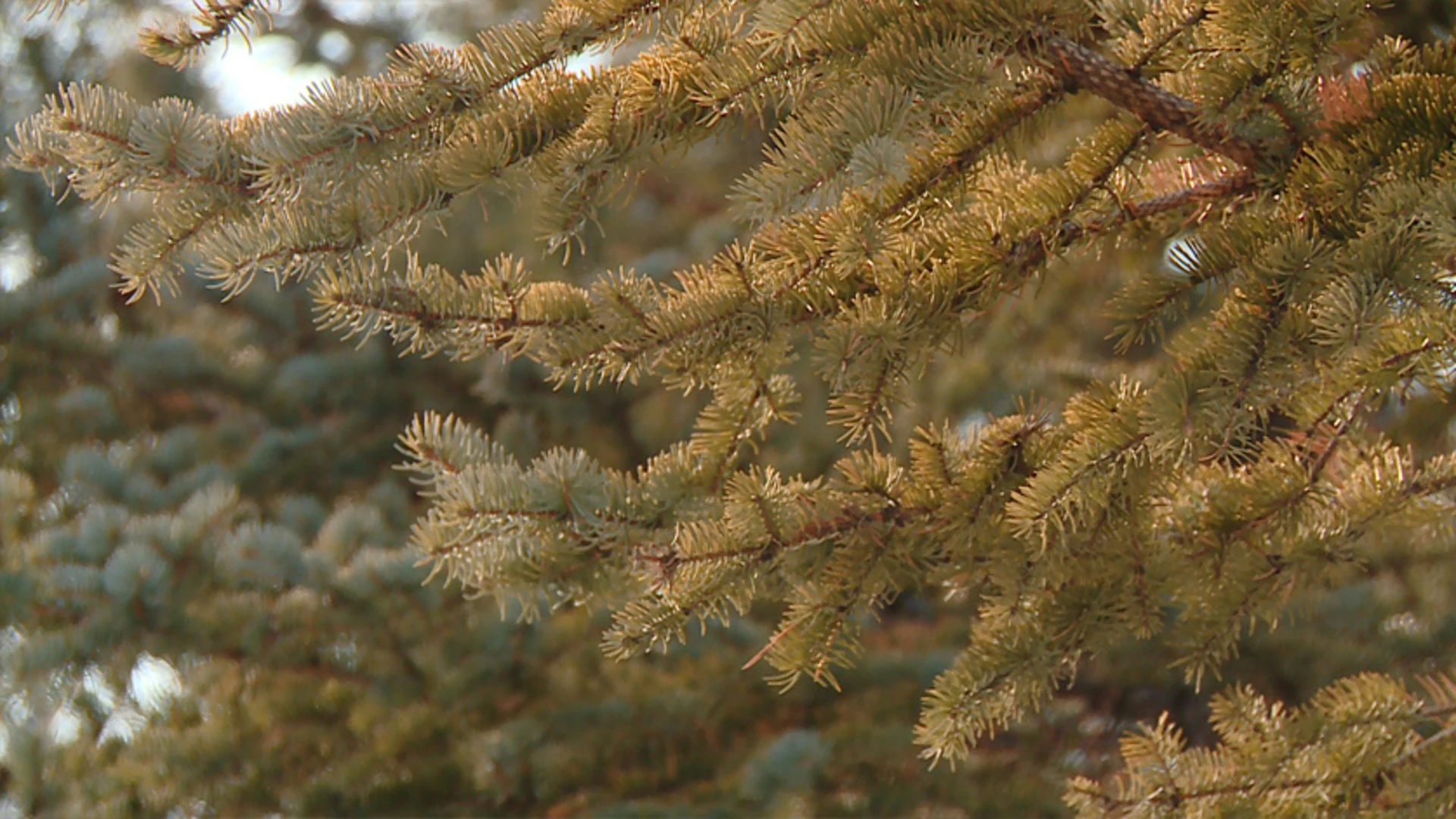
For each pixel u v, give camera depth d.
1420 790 2.91
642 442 7.83
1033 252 2.87
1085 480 2.83
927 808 5.62
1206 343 2.80
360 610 4.67
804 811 5.30
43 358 6.63
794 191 2.76
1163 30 2.86
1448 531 2.93
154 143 2.78
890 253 2.85
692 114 2.84
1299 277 2.79
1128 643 5.94
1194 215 2.92
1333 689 2.99
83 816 4.85
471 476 2.84
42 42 7.61
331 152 2.80
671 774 5.72
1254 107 2.85
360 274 2.82
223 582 4.51
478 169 2.81
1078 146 2.89
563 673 5.47
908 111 2.77
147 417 7.28
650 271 7.33
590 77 2.85
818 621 2.90
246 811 4.99
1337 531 2.91
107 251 7.50
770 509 2.88
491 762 5.13
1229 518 2.88
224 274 2.79
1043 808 5.61
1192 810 2.93
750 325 2.85
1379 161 2.85
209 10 2.78
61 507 5.38
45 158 2.79
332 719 5.15
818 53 2.82
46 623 4.28
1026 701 2.93
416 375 7.89
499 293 2.84
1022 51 2.84
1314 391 2.86
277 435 7.09
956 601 2.96
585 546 2.86
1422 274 2.76
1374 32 2.92
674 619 2.88
